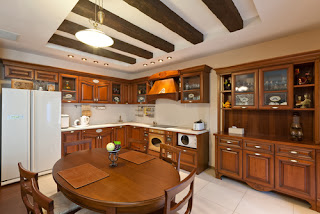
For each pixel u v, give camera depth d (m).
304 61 2.17
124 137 4.53
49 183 2.66
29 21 1.98
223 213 1.96
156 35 2.73
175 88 3.69
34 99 2.88
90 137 3.77
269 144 2.31
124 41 2.98
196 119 3.66
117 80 4.60
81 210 1.35
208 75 3.42
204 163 3.29
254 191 2.47
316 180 1.96
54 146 3.10
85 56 3.42
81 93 3.84
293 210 2.01
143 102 4.54
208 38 2.64
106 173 1.45
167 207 0.90
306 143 2.09
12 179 2.66
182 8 2.00
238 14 2.06
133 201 1.03
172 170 1.55
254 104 2.60
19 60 3.09
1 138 2.58
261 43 2.78
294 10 1.82
